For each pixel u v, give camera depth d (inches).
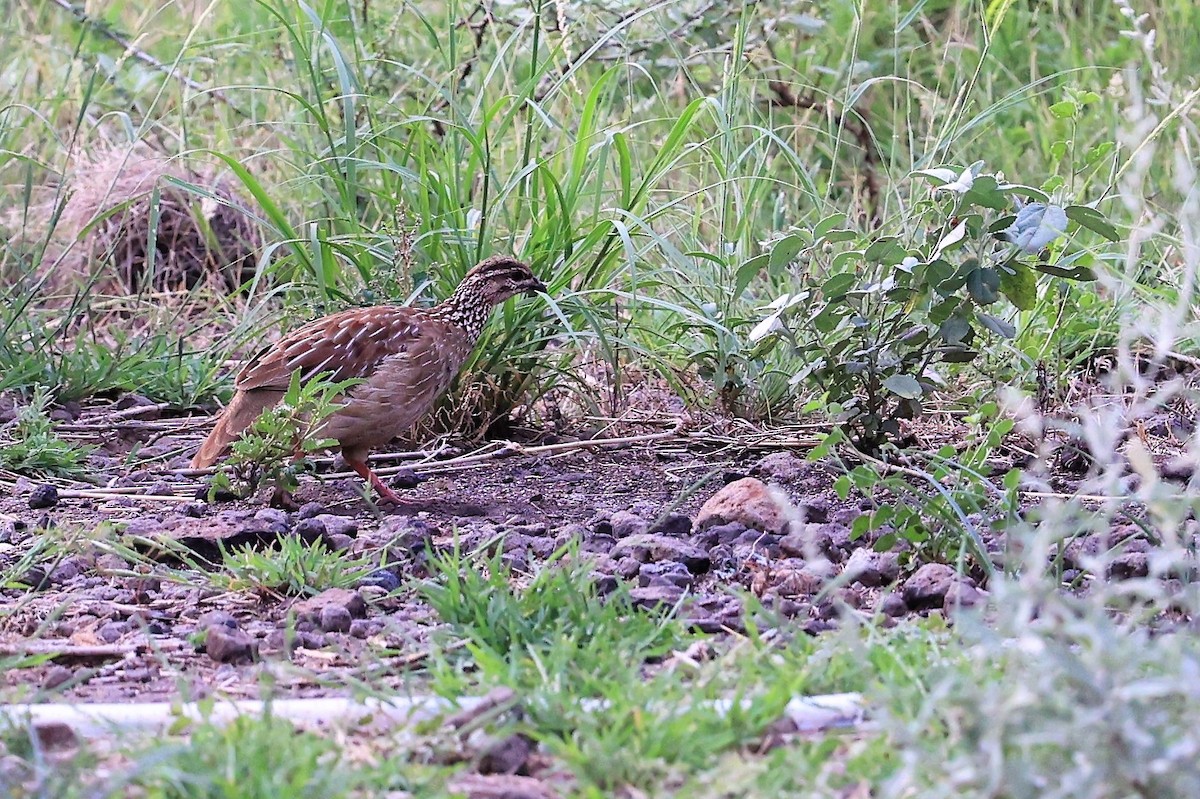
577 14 597.3
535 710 239.9
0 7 715.4
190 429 503.5
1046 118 684.7
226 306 601.0
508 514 412.2
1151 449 452.8
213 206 629.3
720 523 377.4
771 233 553.0
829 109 587.8
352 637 303.0
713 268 526.0
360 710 251.9
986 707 189.8
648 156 637.9
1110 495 292.5
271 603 326.3
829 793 207.0
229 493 420.5
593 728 231.1
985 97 693.3
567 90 589.0
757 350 457.4
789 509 304.7
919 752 193.6
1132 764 180.1
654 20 644.1
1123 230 569.9
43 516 402.6
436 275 490.6
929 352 430.0
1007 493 329.7
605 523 384.2
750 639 281.6
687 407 495.8
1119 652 191.3
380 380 418.0
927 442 475.2
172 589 336.2
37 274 634.8
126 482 441.1
